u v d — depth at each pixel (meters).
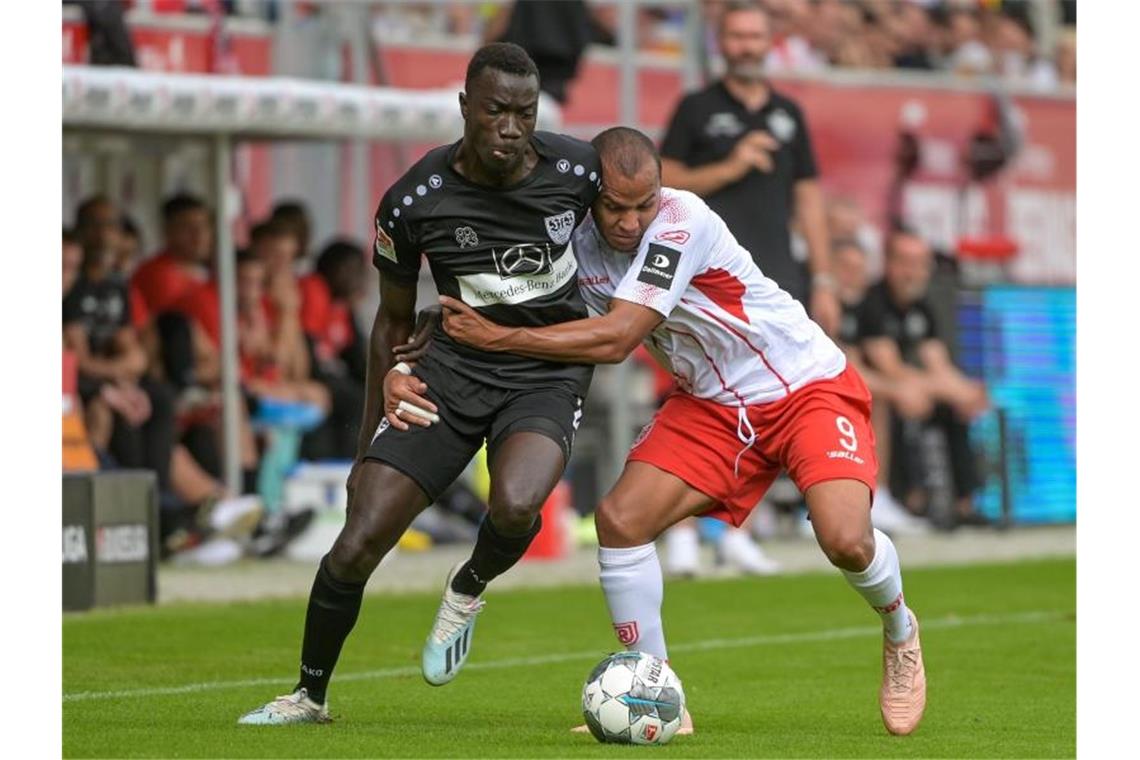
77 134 49.81
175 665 31.11
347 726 23.92
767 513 59.56
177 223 50.75
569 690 28.84
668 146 43.91
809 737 23.84
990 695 28.75
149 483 40.59
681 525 47.75
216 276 50.72
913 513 61.28
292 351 52.66
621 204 23.28
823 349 24.92
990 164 67.38
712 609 40.84
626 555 24.20
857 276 60.75
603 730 22.45
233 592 42.81
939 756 22.16
